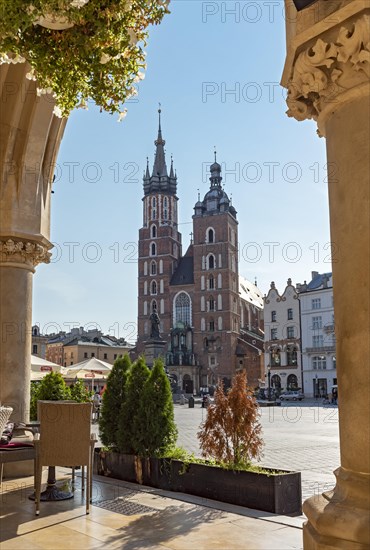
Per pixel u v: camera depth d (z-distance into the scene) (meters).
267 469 5.62
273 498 5.09
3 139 7.03
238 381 5.83
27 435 7.00
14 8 2.90
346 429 2.56
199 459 6.21
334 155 2.77
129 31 3.38
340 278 2.65
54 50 3.37
